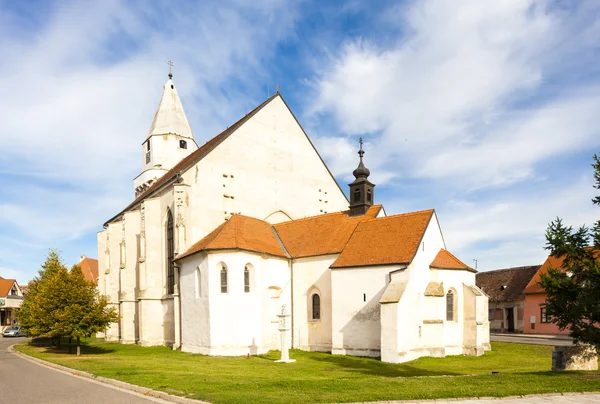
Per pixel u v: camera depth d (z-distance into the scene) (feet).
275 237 137.18
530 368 90.79
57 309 113.70
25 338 206.59
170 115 202.08
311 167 172.24
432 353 107.96
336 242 123.95
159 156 198.08
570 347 77.00
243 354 109.09
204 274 113.19
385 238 114.42
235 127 149.28
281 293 123.03
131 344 147.43
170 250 138.72
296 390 53.88
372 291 108.99
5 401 51.96
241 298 110.83
